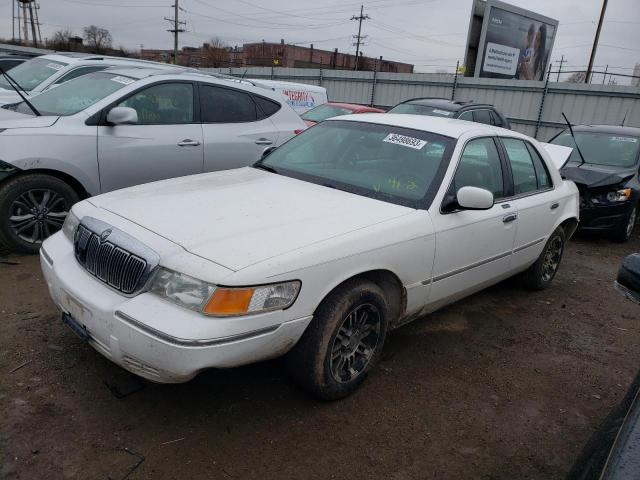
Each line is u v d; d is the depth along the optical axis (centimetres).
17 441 256
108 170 514
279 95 672
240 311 243
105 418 278
